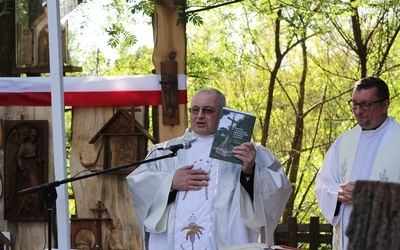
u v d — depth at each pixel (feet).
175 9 22.63
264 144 46.57
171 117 22.65
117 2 33.76
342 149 16.53
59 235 17.01
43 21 23.93
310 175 49.39
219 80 47.44
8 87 23.68
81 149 23.39
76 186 23.35
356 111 16.05
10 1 26.96
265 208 15.79
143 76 23.06
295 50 49.93
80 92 23.25
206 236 15.84
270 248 12.54
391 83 46.50
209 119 16.53
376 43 44.57
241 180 15.87
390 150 15.85
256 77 49.80
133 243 23.11
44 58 23.94
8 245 23.17
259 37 47.57
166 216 16.29
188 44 46.98
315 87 49.62
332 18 39.45
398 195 5.51
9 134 23.71
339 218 15.97
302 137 48.37
